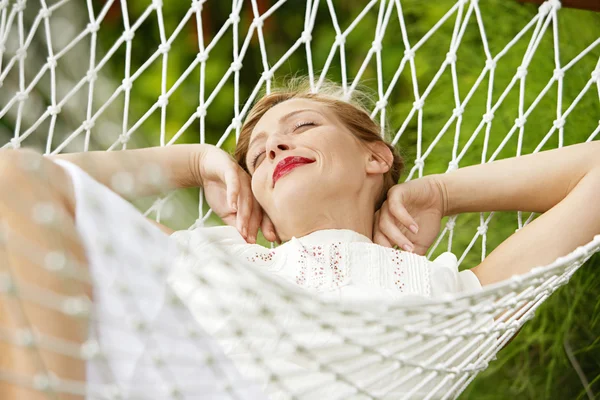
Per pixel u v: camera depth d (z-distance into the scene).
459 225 5.16
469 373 2.69
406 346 2.39
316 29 7.73
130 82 3.68
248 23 7.70
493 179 3.50
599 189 3.30
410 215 3.47
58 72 4.00
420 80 6.41
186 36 7.58
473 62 6.00
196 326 2.39
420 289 3.12
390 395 2.48
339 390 2.63
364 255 3.18
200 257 2.37
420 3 6.45
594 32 5.59
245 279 2.24
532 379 5.03
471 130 5.49
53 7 3.60
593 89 5.34
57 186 2.41
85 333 2.11
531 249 3.26
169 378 2.29
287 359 2.62
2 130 3.93
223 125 7.39
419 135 3.85
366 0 7.66
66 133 3.97
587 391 4.69
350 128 3.56
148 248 2.42
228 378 2.30
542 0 3.73
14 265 2.08
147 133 7.15
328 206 3.36
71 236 2.20
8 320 2.06
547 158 3.46
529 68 5.57
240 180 3.52
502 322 2.76
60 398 2.02
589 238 3.26
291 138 3.40
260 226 3.53
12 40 3.78
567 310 4.93
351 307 2.16
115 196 2.50
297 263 3.13
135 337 2.34
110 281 2.22
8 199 2.17
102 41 7.46
